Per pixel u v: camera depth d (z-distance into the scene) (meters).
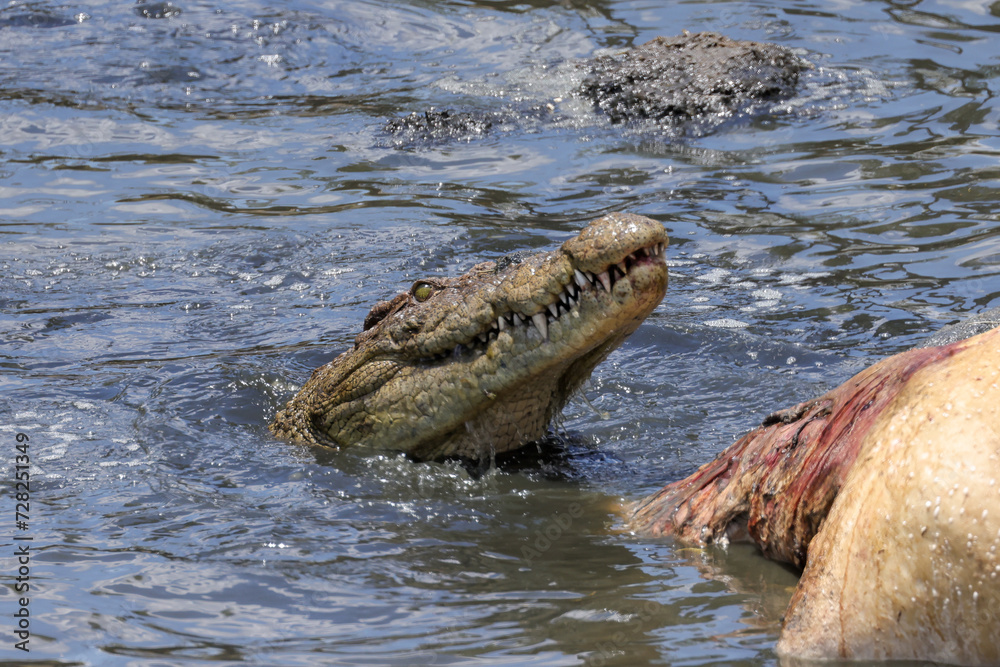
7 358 26.81
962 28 54.25
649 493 18.08
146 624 12.84
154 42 60.03
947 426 11.06
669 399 23.45
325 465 20.02
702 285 30.48
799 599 11.59
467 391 19.38
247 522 16.64
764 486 14.21
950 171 37.56
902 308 27.69
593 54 54.44
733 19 58.16
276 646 12.19
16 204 39.62
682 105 45.97
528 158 42.66
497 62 55.12
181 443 21.03
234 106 51.41
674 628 12.20
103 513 17.05
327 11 64.94
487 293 18.86
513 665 11.46
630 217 16.84
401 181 41.16
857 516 11.38
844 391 13.84
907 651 10.82
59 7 65.50
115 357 27.08
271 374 25.47
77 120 49.09
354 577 14.34
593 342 17.56
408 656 11.82
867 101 45.62
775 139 42.47
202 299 31.56
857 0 60.09
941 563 10.56
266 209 39.03
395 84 53.34
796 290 29.62
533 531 16.28
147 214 38.75
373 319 21.50
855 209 35.22
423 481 19.14
